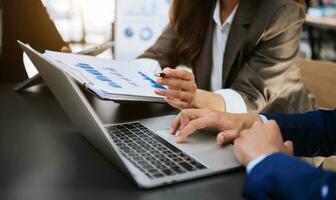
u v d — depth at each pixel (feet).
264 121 2.68
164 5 6.78
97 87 2.76
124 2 6.82
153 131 2.77
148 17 6.77
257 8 4.30
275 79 4.09
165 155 2.34
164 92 3.02
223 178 2.14
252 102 3.61
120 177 2.12
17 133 2.74
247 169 2.01
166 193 1.97
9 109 3.26
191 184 2.06
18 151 2.44
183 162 2.26
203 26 4.64
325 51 11.89
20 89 3.75
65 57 3.28
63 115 3.14
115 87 2.90
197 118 2.70
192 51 4.66
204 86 4.56
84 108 2.13
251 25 4.23
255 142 2.16
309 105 4.37
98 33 7.01
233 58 4.30
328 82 4.57
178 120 2.78
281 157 1.91
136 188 2.00
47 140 2.63
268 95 3.90
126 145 2.48
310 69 4.72
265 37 4.16
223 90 3.67
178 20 4.70
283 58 4.20
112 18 6.89
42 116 3.10
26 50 2.83
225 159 2.32
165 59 4.77
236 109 3.40
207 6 4.62
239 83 3.87
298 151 2.75
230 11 4.51
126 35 6.84
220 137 2.53
